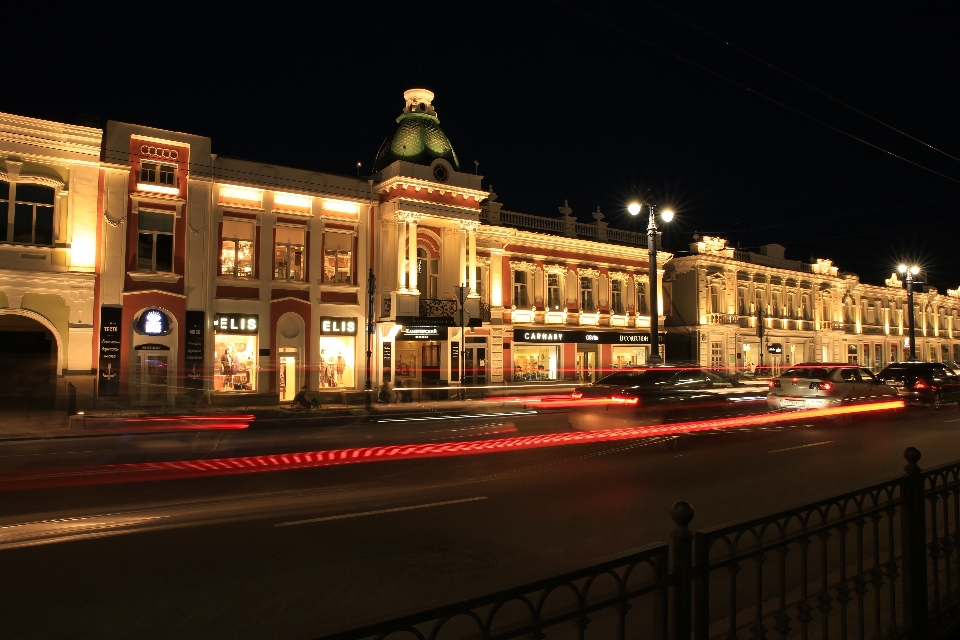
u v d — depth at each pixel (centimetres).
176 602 509
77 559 612
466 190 2795
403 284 2645
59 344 2022
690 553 302
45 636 448
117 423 1884
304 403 2220
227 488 941
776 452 1280
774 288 4347
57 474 1062
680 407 1395
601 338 3372
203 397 2248
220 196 2355
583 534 704
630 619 505
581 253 3353
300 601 513
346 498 874
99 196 2112
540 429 1702
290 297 2462
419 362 2956
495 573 582
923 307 5744
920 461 1175
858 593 380
